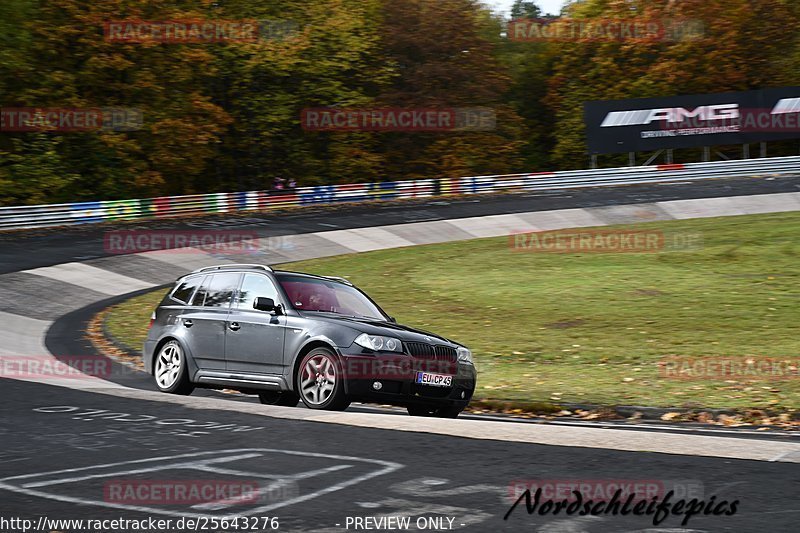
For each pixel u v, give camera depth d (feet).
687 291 161.38
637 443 49.73
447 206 288.92
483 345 119.24
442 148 406.21
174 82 356.79
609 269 189.78
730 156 439.22
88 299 165.58
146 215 269.64
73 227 249.14
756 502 37.76
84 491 39.65
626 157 448.24
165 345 80.38
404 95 405.18
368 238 238.48
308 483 41.09
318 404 68.03
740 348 112.68
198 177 401.29
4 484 40.88
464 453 47.21
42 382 76.33
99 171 348.79
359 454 47.01
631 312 142.92
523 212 273.95
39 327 137.59
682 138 354.33
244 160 404.98
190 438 51.31
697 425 71.97
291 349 70.59
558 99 465.06
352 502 37.96
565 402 82.89
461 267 198.49
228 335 75.25
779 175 342.03
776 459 45.65
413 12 413.39
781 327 127.44
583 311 144.87
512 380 95.81
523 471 43.27
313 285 77.00
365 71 402.52
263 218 268.21
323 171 405.80
